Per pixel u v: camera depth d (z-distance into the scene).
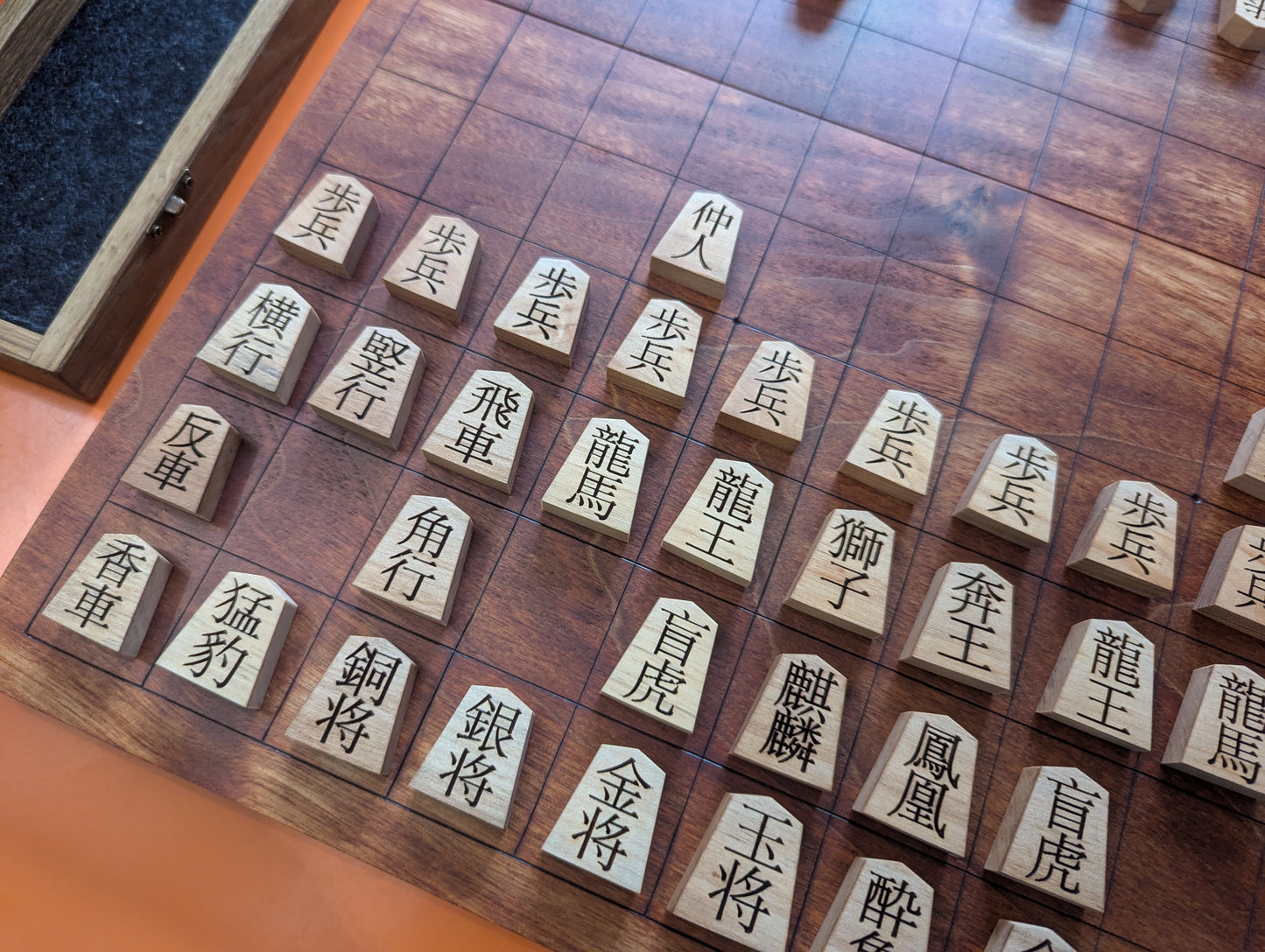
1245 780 0.21
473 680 0.21
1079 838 0.20
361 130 0.26
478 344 0.24
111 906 0.22
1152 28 0.28
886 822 0.20
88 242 0.25
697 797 0.21
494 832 0.21
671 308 0.23
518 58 0.27
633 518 0.22
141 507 0.22
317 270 0.24
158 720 0.21
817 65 0.27
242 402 0.23
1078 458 0.23
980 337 0.24
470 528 0.22
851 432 0.23
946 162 0.26
